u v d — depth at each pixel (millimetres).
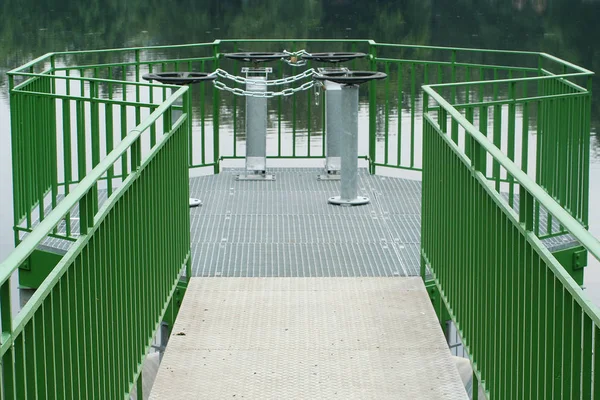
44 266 7148
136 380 4559
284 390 4922
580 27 18453
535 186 3582
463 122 4848
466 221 4945
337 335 5578
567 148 7383
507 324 4047
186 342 5480
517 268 3877
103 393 3918
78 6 21328
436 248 5863
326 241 7422
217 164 9453
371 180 9305
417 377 5062
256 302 6074
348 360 5262
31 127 7590
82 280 3580
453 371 5125
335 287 6340
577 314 3141
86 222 3686
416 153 11094
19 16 20016
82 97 7133
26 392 2939
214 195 8758
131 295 4520
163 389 4926
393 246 7293
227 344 5461
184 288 6457
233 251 7172
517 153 11062
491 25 18750
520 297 3834
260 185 9102
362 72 8414
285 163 10609
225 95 12953
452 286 5355
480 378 4602
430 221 6082
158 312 5223
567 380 3230
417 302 6062
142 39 17109
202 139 9367
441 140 5664
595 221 8445
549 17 19781
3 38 17391
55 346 3283
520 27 18547
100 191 8711
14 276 7809
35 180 7688
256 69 9227
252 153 9289
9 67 14727
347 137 8359
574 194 7430
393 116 12469
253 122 9227
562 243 7121
